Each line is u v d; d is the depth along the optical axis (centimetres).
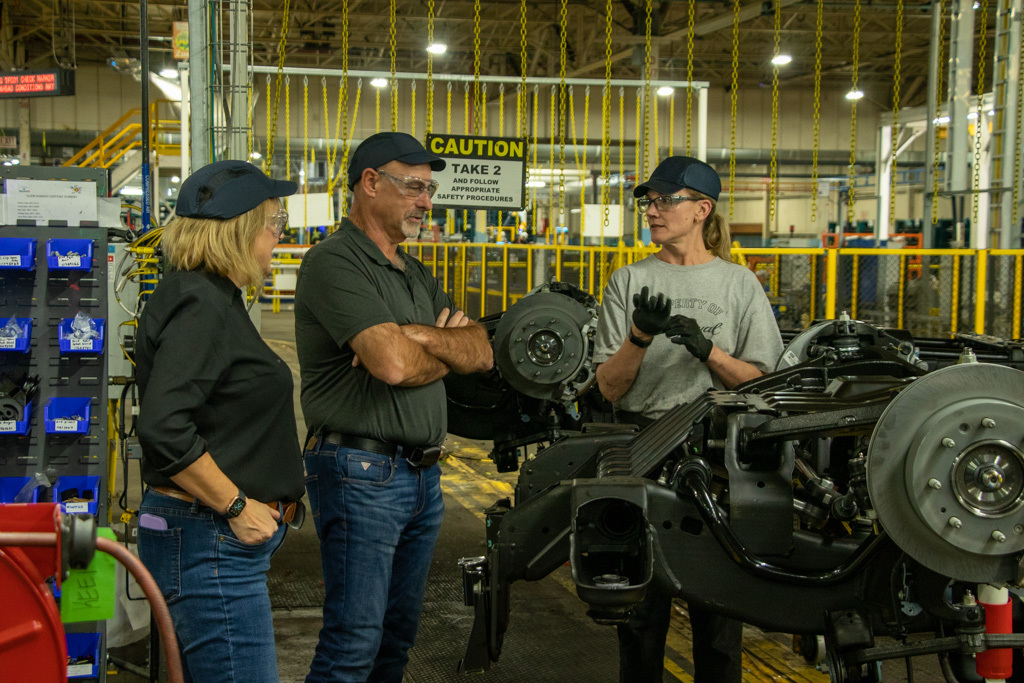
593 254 970
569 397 388
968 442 202
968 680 238
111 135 2234
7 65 2225
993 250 818
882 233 1772
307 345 266
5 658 156
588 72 2538
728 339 307
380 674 291
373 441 260
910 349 401
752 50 2773
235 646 211
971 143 1032
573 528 216
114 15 2395
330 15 2345
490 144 642
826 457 329
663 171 309
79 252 298
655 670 281
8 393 299
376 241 275
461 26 2470
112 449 386
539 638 397
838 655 228
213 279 215
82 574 162
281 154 2428
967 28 979
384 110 2488
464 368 274
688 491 237
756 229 3147
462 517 591
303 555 509
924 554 208
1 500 302
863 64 2953
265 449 218
